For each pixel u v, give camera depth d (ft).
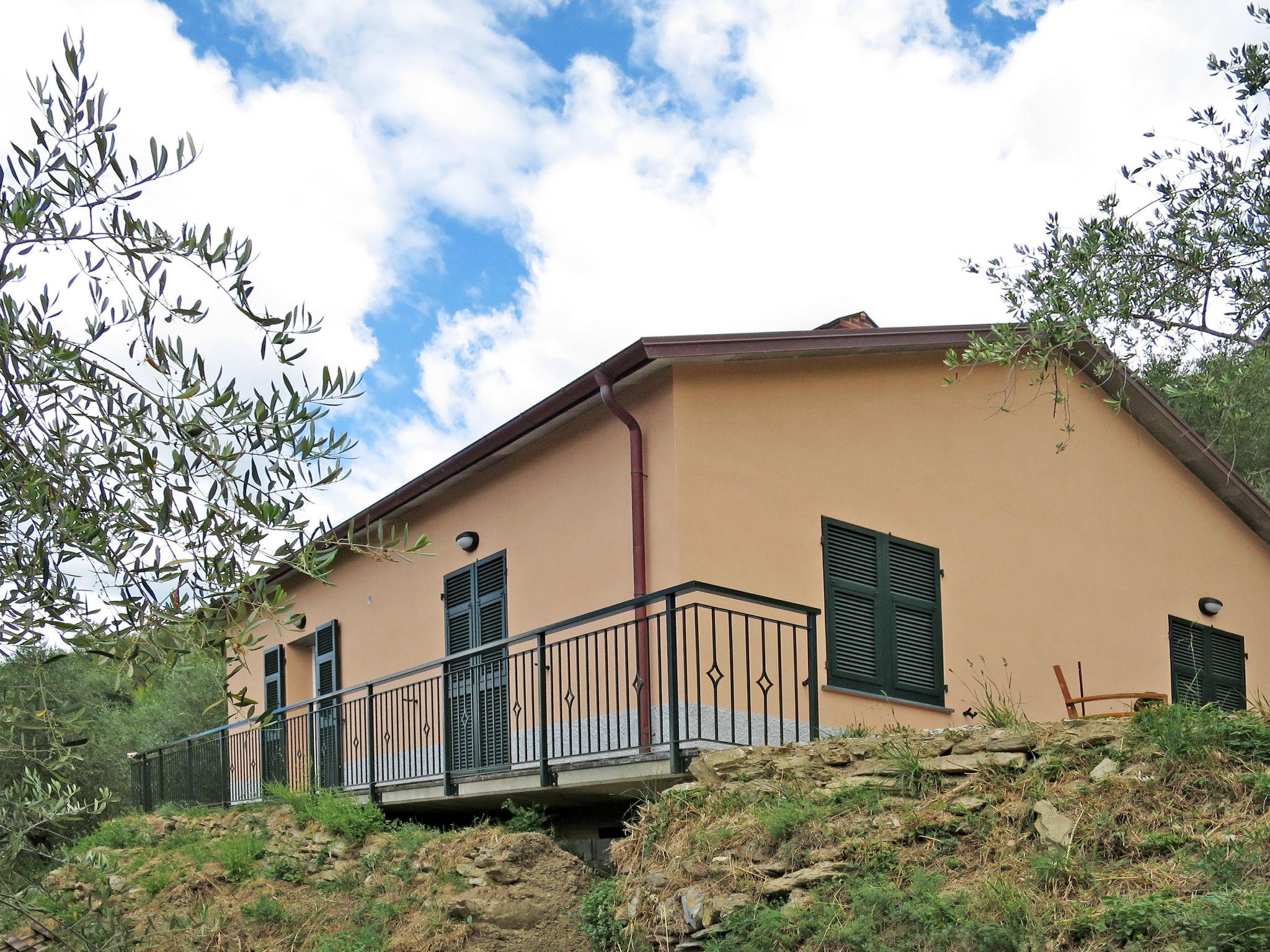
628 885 20.36
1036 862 15.98
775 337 31.42
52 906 12.65
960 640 35.22
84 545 9.93
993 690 35.50
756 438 31.55
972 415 37.81
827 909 16.37
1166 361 33.37
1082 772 18.26
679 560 29.09
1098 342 25.20
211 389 10.44
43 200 9.86
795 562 31.45
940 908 15.40
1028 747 19.47
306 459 10.79
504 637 36.04
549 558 34.32
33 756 11.27
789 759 21.30
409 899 25.67
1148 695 29.17
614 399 30.60
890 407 35.32
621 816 28.50
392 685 42.37
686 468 29.86
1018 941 14.34
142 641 10.30
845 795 19.53
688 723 23.43
